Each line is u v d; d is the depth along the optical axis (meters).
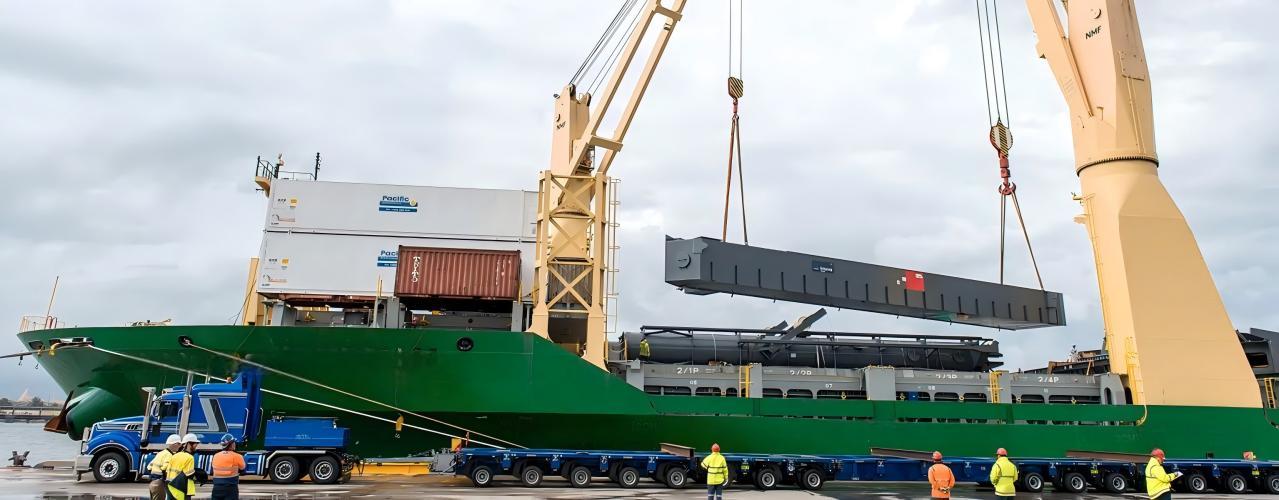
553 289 24.31
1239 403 25.31
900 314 27.92
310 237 23.72
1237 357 25.77
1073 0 28.53
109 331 19.70
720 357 26.31
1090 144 27.61
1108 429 24.47
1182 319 25.78
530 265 24.52
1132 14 27.80
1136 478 22.91
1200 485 23.45
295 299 23.78
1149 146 27.06
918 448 23.48
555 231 25.22
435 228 24.38
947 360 27.95
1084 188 27.88
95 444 18.31
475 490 18.88
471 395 20.38
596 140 24.77
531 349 20.89
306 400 19.92
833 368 26.09
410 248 22.95
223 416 18.42
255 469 18.56
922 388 25.30
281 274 23.27
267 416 20.11
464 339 20.52
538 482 20.06
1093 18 27.73
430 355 20.22
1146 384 25.12
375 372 20.00
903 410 23.98
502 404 20.48
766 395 24.70
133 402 20.41
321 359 19.69
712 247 23.66
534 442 21.39
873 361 27.59
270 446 18.77
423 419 20.73
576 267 24.69
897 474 21.89
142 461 18.19
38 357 21.25
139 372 20.03
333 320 25.02
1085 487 22.91
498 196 25.00
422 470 21.56
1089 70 27.77
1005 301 27.83
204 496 16.81
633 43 24.80
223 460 12.02
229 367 19.66
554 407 20.77
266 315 24.70
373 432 21.02
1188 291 26.11
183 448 12.59
